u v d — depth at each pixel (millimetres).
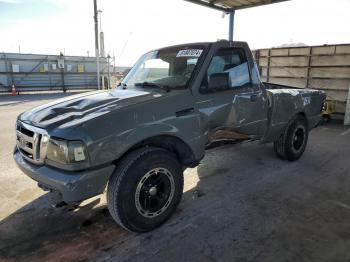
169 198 3174
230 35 9406
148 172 2922
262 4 8766
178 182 3244
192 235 2994
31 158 2922
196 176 4602
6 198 3805
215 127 3652
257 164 5145
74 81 22078
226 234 3004
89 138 2551
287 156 5184
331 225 3170
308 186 4215
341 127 8586
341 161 5336
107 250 2773
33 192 3975
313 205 3635
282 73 10992
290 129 5043
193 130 3328
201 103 3418
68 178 2527
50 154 2670
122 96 3283
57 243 2887
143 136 2855
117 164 2850
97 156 2602
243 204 3652
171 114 3104
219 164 5145
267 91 4496
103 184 2674
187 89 3346
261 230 3072
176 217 3344
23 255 2703
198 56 3578
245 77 4051
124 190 2783
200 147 3467
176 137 3201
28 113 3250
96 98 3312
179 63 3715
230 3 8727
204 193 3979
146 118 2906
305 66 10266
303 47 10195
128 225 2889
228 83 3668
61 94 19375
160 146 3209
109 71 20453
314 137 7270
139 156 2875
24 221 3273
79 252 2746
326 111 9086
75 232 3072
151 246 2824
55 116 2912
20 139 3119
